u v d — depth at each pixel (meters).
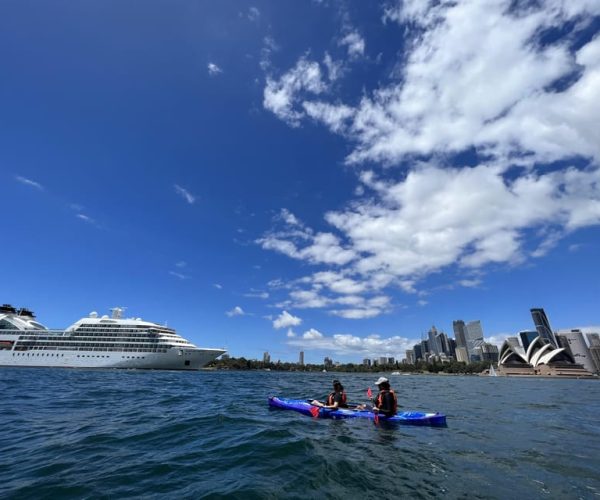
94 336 87.38
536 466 7.73
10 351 85.88
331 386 41.19
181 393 25.34
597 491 6.27
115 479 6.69
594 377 152.12
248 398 22.59
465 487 6.42
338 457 8.27
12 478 6.70
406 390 37.28
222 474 7.02
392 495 6.01
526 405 21.02
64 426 11.81
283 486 6.38
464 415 16.09
